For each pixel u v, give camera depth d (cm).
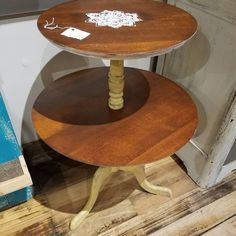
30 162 115
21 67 98
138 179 100
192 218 99
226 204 104
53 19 66
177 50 102
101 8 73
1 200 93
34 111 77
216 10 79
